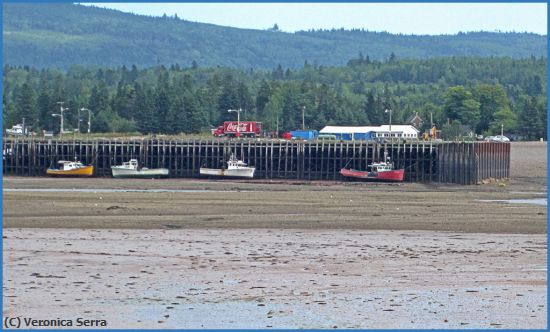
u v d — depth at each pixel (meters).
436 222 157.50
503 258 122.31
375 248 129.25
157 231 144.50
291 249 127.75
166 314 93.44
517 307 97.19
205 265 115.69
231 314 93.56
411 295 101.38
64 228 146.38
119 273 110.62
